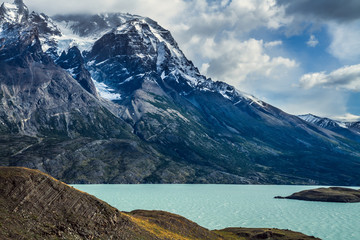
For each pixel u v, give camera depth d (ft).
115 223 247.91
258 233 403.95
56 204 227.81
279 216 651.25
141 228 270.87
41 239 198.49
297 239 384.47
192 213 653.30
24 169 235.40
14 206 210.18
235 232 419.95
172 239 282.97
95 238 224.94
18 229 196.75
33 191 223.30
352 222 590.96
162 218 346.33
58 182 239.71
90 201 246.68
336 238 461.37
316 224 569.64
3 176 222.69
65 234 212.43
